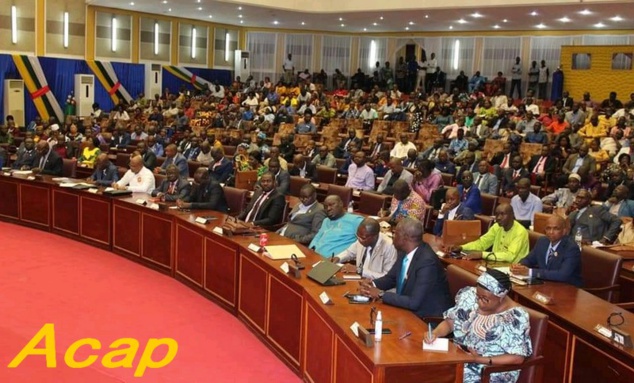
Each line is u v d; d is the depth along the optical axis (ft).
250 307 19.52
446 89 78.89
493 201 28.35
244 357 17.63
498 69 75.72
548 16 57.26
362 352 11.85
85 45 69.46
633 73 61.00
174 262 24.59
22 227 32.09
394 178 32.07
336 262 18.37
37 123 56.54
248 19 76.28
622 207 26.81
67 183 30.50
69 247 28.60
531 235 21.11
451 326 13.08
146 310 21.07
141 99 71.20
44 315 20.27
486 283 12.18
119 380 15.90
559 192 32.07
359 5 58.85
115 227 27.66
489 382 12.13
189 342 18.56
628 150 41.75
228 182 35.68
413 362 11.37
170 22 77.97
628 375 12.73
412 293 14.62
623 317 14.42
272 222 24.48
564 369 14.43
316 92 71.87
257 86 78.54
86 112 69.00
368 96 70.33
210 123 60.80
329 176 35.58
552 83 65.57
